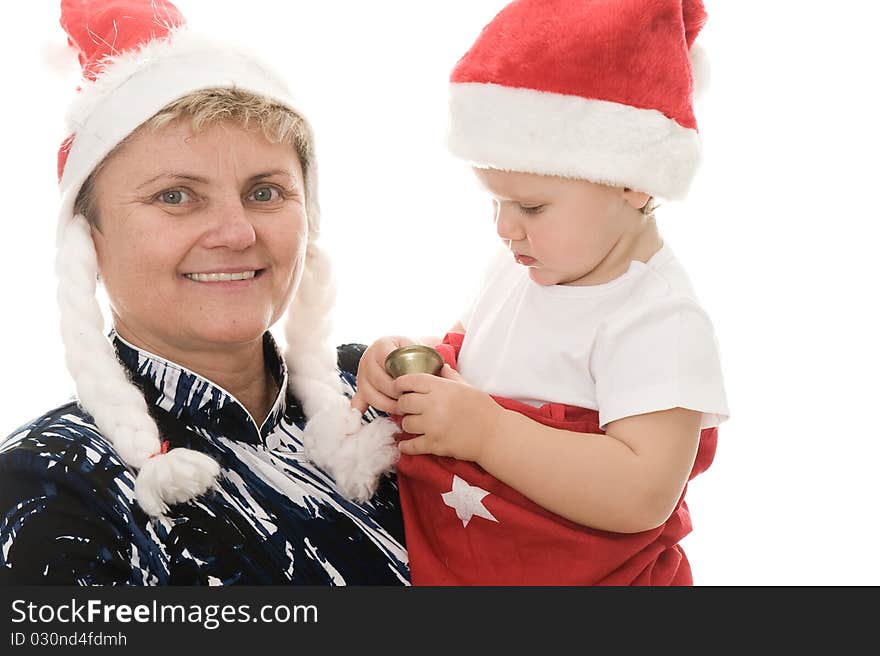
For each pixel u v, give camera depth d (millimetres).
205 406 1327
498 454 1270
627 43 1251
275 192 1341
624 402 1276
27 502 1180
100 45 1341
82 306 1284
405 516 1377
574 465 1250
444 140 1372
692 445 1286
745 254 2830
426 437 1296
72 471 1195
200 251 1266
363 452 1359
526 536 1297
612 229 1324
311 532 1301
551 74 1251
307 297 1545
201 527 1223
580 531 1294
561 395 1345
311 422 1405
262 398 1451
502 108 1271
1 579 1148
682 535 1426
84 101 1278
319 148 1477
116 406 1251
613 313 1333
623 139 1258
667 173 1284
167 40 1286
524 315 1404
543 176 1281
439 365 1385
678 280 1354
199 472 1205
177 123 1245
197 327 1284
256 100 1283
